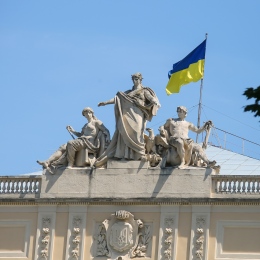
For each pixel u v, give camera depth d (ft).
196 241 259.60
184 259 259.60
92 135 268.00
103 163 265.75
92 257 262.67
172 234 260.62
